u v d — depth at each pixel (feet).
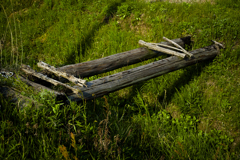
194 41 16.06
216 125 11.60
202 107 12.34
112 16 21.17
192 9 19.10
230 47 14.56
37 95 8.14
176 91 13.65
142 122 11.02
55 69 10.23
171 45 15.05
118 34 18.49
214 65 13.94
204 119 11.98
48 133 7.23
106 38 18.72
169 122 11.96
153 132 10.55
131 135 9.20
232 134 10.92
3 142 6.07
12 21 23.70
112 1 22.45
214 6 19.17
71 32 20.29
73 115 7.90
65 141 7.14
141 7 20.47
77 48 18.74
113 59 12.89
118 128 9.23
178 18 18.29
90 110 10.84
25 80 9.41
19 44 19.84
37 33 21.80
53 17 23.15
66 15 22.53
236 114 11.23
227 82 12.81
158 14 19.15
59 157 6.12
